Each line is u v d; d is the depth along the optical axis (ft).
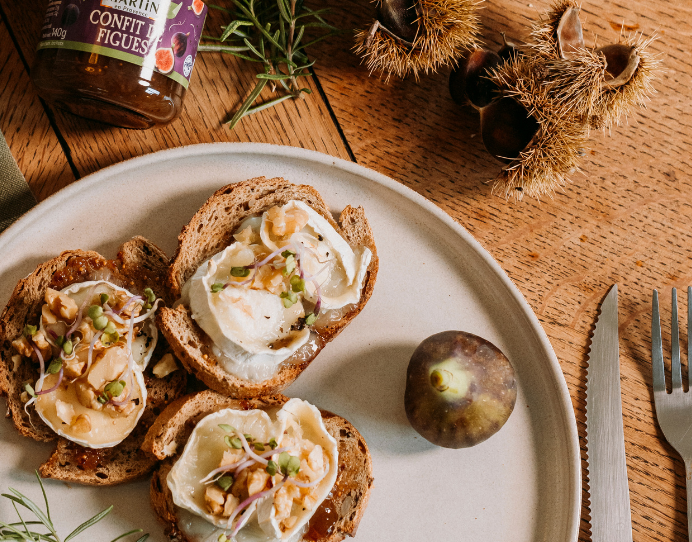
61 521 1.29
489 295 1.41
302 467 1.24
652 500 1.40
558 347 1.43
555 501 1.36
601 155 1.46
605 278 1.45
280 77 1.35
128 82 1.25
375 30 1.32
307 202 1.36
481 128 1.38
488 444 1.38
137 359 1.28
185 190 1.36
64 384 1.24
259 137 1.40
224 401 1.29
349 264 1.32
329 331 1.33
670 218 1.46
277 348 1.27
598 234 1.45
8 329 1.27
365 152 1.43
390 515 1.35
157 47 1.25
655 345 1.42
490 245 1.44
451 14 1.33
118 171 1.33
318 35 1.42
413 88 1.44
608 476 1.38
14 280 1.32
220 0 1.39
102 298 1.26
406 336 1.39
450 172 1.44
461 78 1.39
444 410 1.29
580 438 1.41
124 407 1.24
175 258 1.29
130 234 1.35
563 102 1.33
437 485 1.36
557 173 1.36
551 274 1.44
